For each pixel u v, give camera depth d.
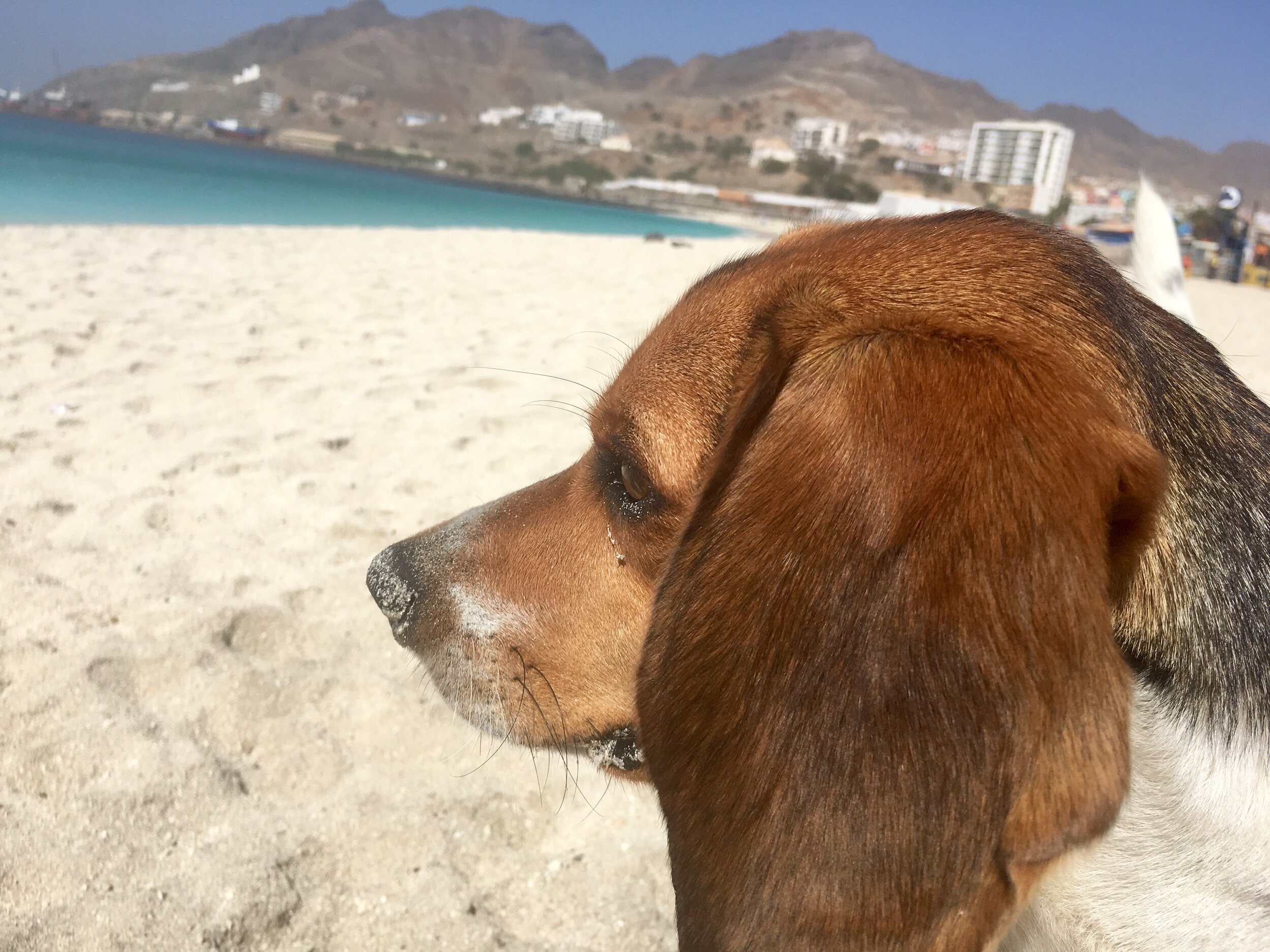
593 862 0.51
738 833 0.21
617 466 0.32
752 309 0.29
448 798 0.54
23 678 0.60
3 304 1.61
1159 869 0.26
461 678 0.37
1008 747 0.19
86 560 0.76
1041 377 0.21
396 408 1.21
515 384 1.35
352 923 0.46
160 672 0.62
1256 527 0.27
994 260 0.26
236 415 1.14
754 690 0.21
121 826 0.50
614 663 0.34
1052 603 0.19
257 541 0.82
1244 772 0.26
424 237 3.54
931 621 0.19
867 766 0.19
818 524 0.21
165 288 1.92
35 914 0.44
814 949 0.20
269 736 0.58
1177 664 0.26
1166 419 0.26
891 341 0.23
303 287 2.08
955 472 0.20
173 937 0.44
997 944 0.20
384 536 0.85
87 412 1.11
